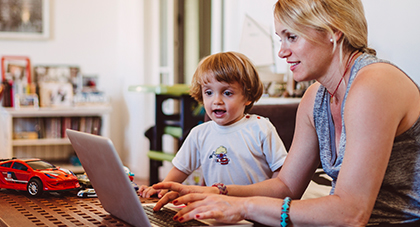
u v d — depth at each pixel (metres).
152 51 3.93
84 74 4.33
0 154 3.96
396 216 0.80
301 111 0.99
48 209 0.85
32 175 0.99
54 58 4.23
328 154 0.89
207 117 1.42
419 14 1.42
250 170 1.17
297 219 0.71
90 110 3.84
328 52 0.81
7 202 0.92
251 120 1.20
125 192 0.68
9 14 4.02
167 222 0.76
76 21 4.29
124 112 4.35
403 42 1.50
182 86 2.64
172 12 3.75
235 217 0.74
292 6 0.80
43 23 4.13
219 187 0.91
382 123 0.69
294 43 0.82
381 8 1.61
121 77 4.39
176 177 1.25
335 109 0.87
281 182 0.98
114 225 0.73
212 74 1.14
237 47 2.85
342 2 0.79
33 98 3.87
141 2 3.87
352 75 0.79
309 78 0.84
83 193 0.97
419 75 1.43
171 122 2.80
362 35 0.80
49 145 4.12
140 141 3.93
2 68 3.97
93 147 0.71
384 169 0.70
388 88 0.70
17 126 3.80
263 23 2.49
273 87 2.29
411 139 0.77
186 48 3.78
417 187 0.79
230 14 2.92
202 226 0.73
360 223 0.69
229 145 1.18
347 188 0.70
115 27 4.43
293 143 1.00
